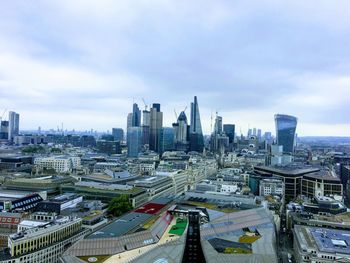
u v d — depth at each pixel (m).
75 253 177.25
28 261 188.12
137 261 169.38
